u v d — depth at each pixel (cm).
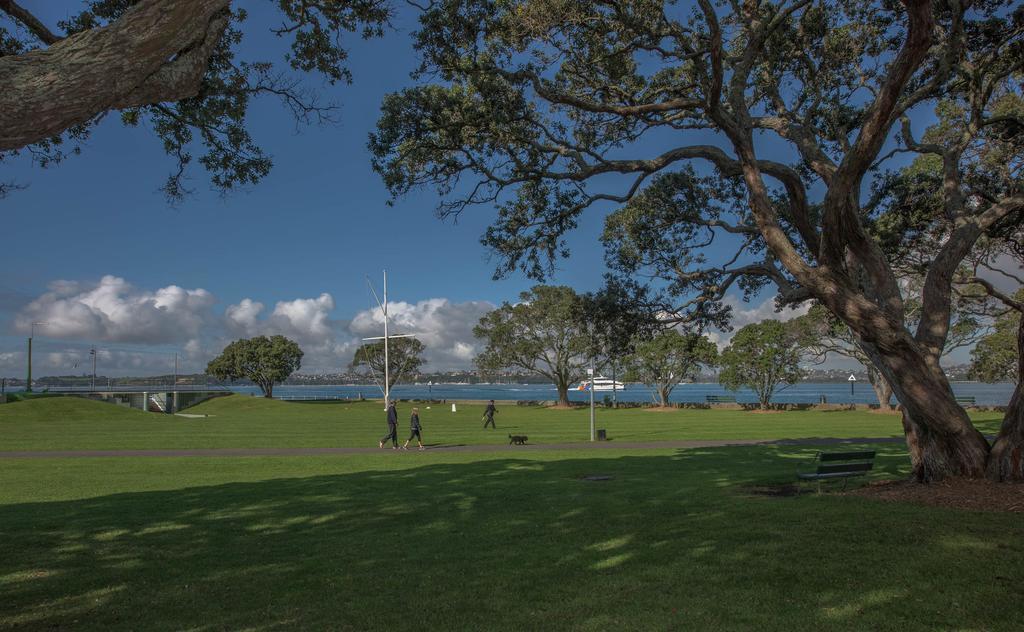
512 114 1393
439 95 1366
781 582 643
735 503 1140
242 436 3403
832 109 1545
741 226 1688
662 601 600
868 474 1636
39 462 2127
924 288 1323
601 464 1998
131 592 683
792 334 6581
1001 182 1678
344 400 10531
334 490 1472
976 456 1162
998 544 750
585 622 551
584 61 1379
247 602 640
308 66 1211
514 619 565
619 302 1719
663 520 1015
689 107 1272
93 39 412
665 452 2419
